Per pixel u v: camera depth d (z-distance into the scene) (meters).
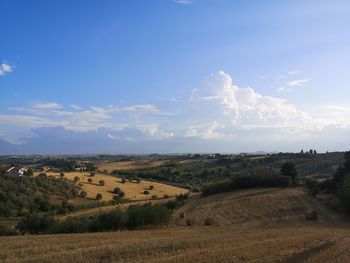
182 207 94.50
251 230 51.81
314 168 148.75
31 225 67.00
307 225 64.25
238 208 85.94
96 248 29.73
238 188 113.44
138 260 24.81
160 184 150.00
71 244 33.91
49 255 26.77
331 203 84.12
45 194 110.31
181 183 156.00
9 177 113.38
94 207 108.88
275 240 35.38
